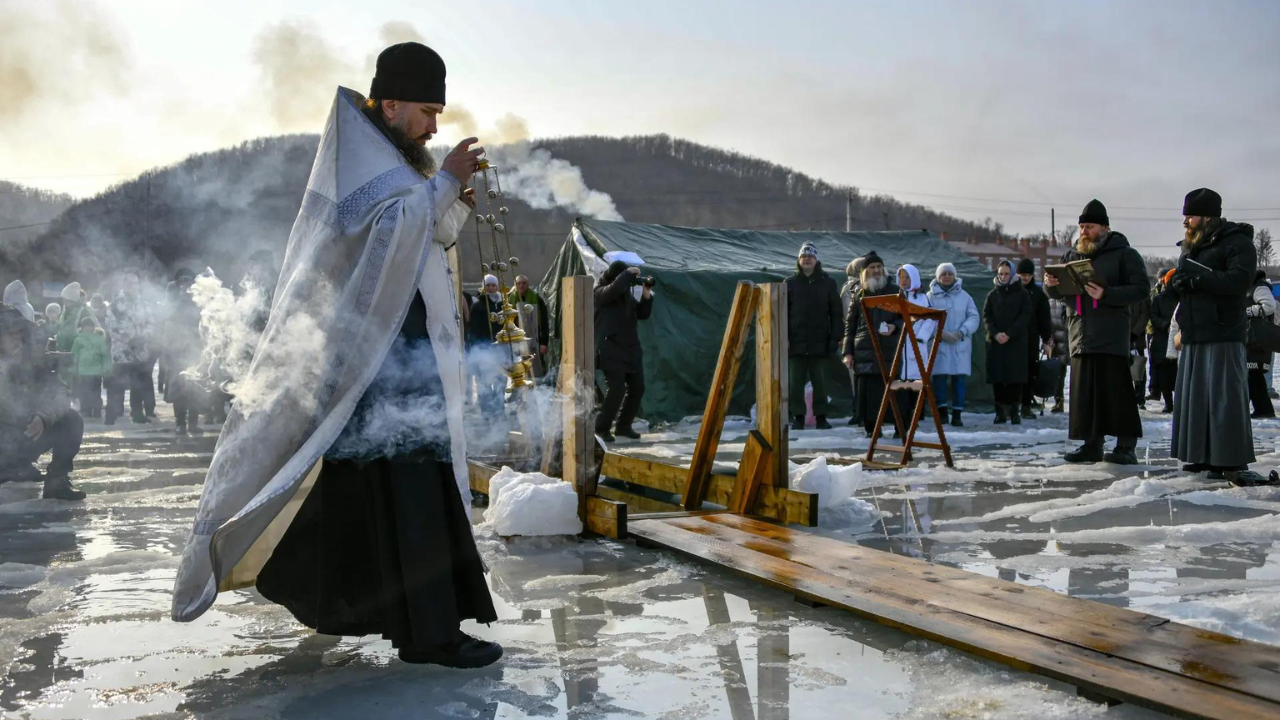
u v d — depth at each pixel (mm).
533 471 5539
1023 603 3385
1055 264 7320
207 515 2818
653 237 12961
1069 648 2918
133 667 2957
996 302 10820
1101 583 3922
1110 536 4793
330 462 2912
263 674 2896
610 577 4012
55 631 3318
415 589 2838
